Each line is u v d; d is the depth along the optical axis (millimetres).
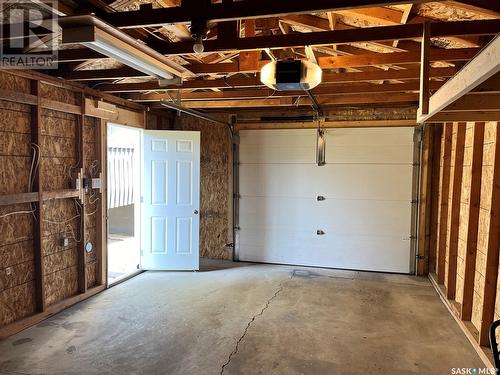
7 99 3146
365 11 2732
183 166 5383
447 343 3199
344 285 4816
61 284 3947
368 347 3119
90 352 2967
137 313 3791
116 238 7953
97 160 4461
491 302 2955
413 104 5270
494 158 2896
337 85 4367
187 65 3385
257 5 2006
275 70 2896
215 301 4164
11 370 2682
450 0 2203
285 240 5910
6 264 3254
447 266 4305
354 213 5609
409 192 5387
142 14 2164
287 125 5824
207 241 6312
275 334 3344
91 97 4293
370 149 5508
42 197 3566
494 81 1759
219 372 2709
